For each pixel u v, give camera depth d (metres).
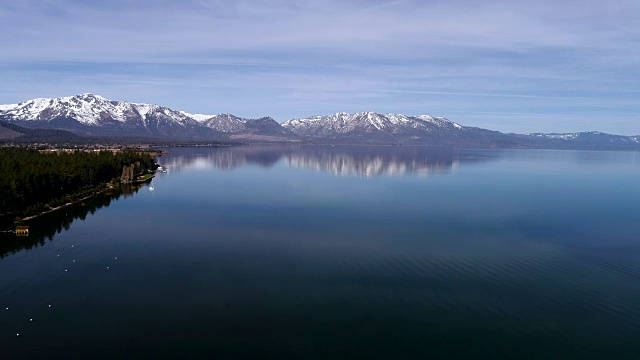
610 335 58.12
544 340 56.88
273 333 57.62
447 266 80.81
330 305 65.25
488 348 55.03
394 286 71.88
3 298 67.00
